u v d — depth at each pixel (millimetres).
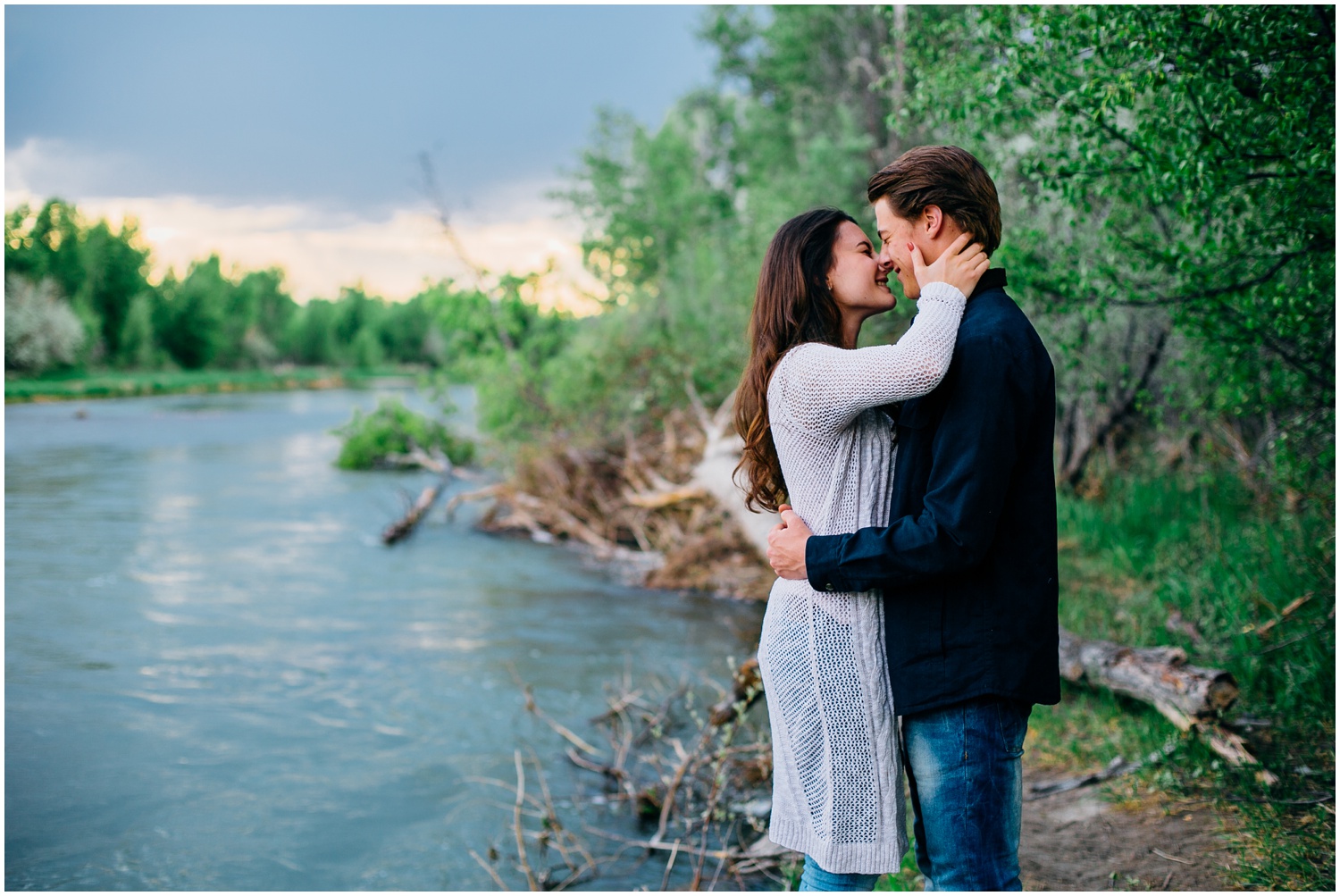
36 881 4238
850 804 1850
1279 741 3951
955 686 1740
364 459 18438
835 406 1818
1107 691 4695
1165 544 6680
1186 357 5344
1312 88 3309
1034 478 1760
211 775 5316
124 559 10680
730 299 11734
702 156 20812
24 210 57781
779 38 16641
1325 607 4688
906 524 1725
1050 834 3547
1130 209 4609
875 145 11242
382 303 85312
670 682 6594
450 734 5848
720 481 9164
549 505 12039
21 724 6043
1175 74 3516
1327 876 2924
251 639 7773
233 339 71812
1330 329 4227
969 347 1730
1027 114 4066
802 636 1886
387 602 8922
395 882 4168
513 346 14438
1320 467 5422
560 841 4234
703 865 4168
